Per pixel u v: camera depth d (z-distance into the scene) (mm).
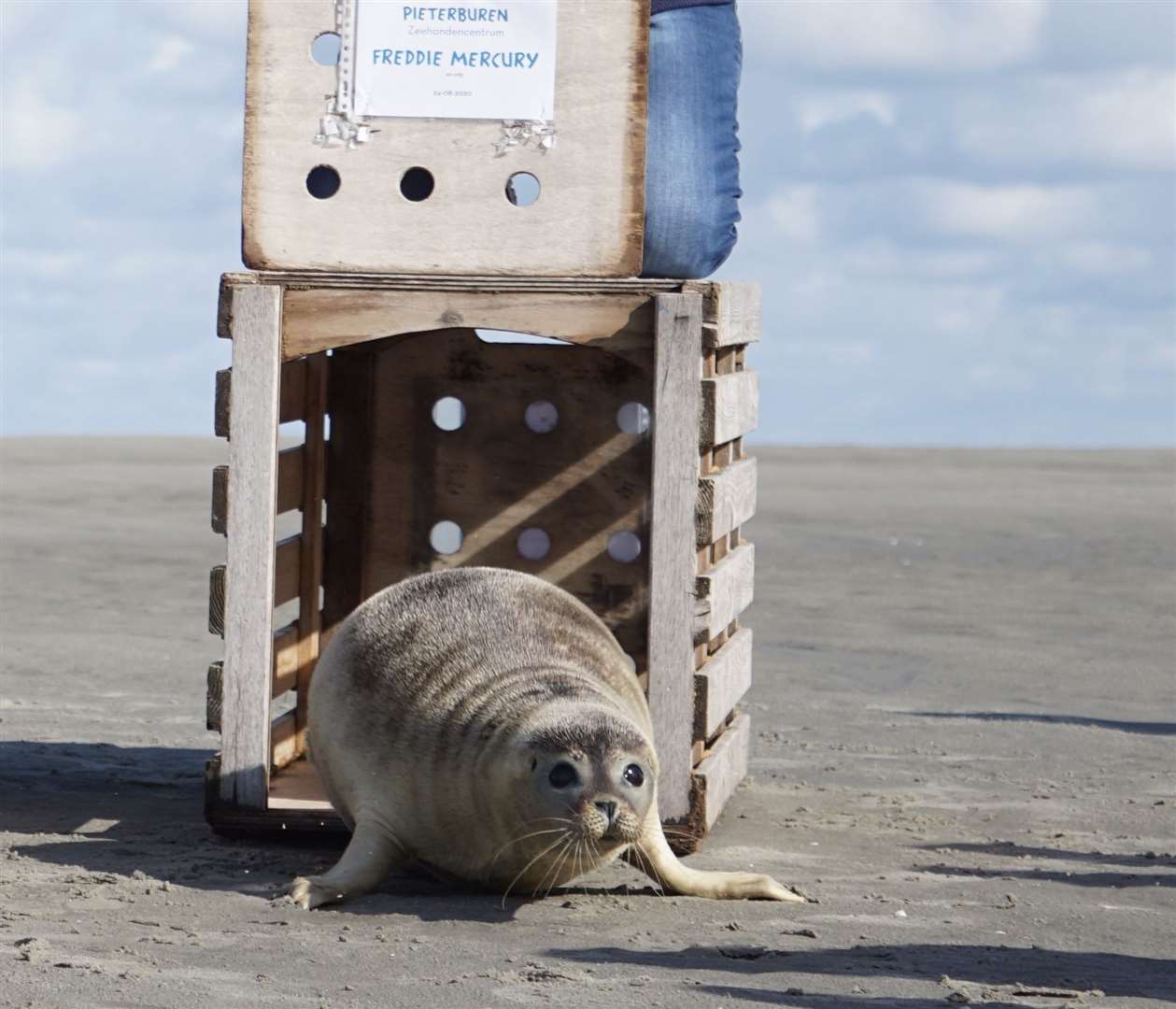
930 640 16484
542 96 8180
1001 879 7809
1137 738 11977
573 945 6469
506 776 7070
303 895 7035
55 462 37094
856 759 11086
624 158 8188
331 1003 5547
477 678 7641
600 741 7035
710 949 6410
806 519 27359
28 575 20000
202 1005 5480
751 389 9383
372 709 7734
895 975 6055
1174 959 6430
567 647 8008
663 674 8109
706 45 8820
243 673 8266
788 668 14906
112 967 5898
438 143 8227
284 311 8273
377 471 10188
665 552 8102
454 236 8250
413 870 7930
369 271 8281
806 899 7332
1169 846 8594
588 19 8164
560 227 8219
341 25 8211
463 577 8398
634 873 7898
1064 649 16078
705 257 8922
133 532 24594
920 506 29438
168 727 11695
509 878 7414
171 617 17328
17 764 10086
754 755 11156
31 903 6836
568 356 10047
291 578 9711
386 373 10148
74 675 13797
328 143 8242
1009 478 36125
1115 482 35188
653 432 8133
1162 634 17031
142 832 8445
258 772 8273
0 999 5473
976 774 10633
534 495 10148
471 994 5703
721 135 8883
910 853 8367
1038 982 6023
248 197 8266
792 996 5754
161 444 44375
